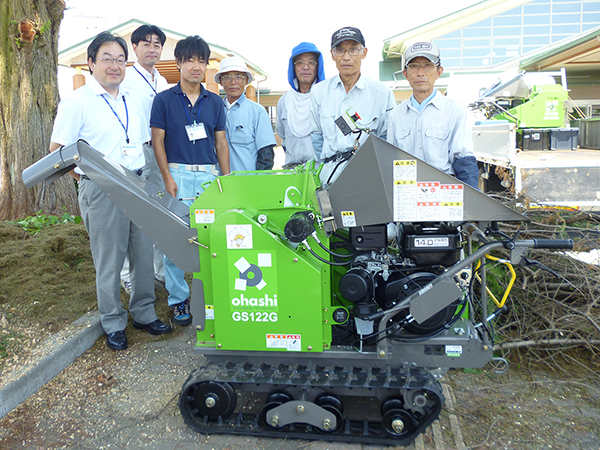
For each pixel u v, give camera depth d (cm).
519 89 716
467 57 1628
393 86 1551
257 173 266
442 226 240
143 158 350
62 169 266
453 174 302
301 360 248
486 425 250
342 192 230
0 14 529
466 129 288
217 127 365
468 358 243
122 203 255
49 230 483
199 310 256
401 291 245
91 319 352
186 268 254
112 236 326
